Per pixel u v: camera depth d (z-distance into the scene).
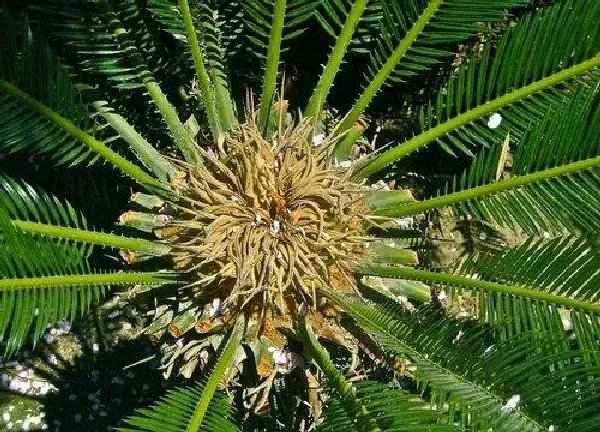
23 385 3.05
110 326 3.11
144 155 2.41
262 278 2.21
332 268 2.34
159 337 2.40
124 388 3.08
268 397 2.44
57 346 3.10
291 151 2.31
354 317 2.26
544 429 1.72
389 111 3.08
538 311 2.03
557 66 2.13
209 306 2.34
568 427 1.69
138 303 2.65
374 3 2.43
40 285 1.95
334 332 2.33
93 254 2.60
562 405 1.73
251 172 2.25
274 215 2.30
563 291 2.01
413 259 2.32
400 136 3.06
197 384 2.09
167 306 2.40
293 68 3.07
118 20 2.29
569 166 2.09
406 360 2.16
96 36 2.28
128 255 2.30
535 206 2.14
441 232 3.06
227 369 2.16
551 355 1.81
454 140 2.30
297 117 3.02
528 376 1.80
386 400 1.81
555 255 2.05
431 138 2.35
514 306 2.07
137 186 2.74
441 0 2.17
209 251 2.25
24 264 1.91
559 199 2.11
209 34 2.38
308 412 2.47
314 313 2.34
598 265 1.98
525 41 2.12
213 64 2.45
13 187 2.06
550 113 2.10
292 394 2.46
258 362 2.27
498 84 2.21
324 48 3.00
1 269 1.86
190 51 2.41
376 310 2.26
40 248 1.95
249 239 2.25
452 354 1.93
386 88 3.03
